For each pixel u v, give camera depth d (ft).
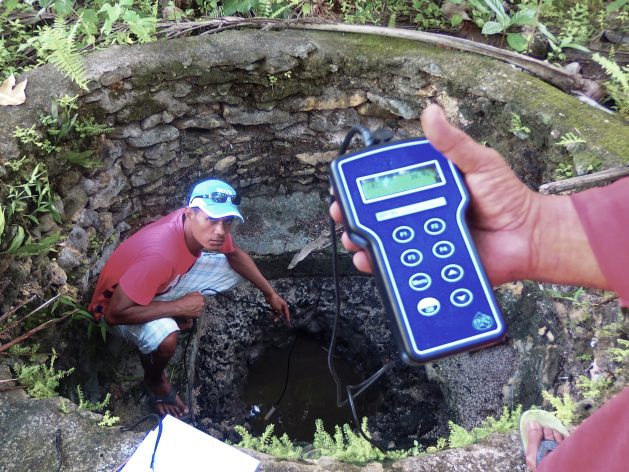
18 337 5.56
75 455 4.27
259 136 8.21
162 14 8.06
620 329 5.21
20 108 6.12
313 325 9.15
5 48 7.36
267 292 7.97
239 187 8.80
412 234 2.97
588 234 2.77
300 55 7.30
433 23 7.81
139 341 6.64
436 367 7.93
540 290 6.62
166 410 7.34
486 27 7.32
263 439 5.18
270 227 8.80
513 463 4.24
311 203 9.00
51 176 6.42
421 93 7.30
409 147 3.15
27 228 5.96
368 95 7.70
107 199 7.34
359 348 8.93
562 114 6.03
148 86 7.00
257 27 7.70
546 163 6.26
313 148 8.42
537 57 7.43
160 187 8.07
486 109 6.71
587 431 2.75
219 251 7.06
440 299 2.84
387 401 8.29
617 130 5.80
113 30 7.62
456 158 2.96
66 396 5.99
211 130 7.93
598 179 5.31
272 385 8.91
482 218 3.17
